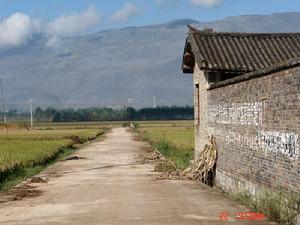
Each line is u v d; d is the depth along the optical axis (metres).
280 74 12.16
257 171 14.13
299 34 22.36
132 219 12.23
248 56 20.66
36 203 15.23
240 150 15.96
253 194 14.44
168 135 58.59
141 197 15.89
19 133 74.44
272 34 22.27
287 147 11.72
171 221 11.88
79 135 67.38
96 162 30.62
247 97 15.09
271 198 12.46
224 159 18.22
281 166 12.15
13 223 12.17
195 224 11.48
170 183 19.48
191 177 20.44
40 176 23.39
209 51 20.75
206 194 16.39
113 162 30.36
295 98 11.16
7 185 19.94
